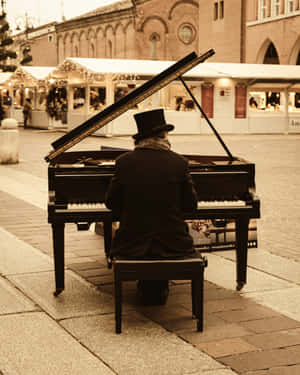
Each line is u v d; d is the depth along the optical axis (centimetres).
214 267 581
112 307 465
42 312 452
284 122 3069
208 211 476
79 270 570
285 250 652
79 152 636
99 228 727
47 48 7319
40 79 3253
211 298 488
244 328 420
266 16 4109
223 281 536
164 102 2931
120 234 436
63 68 2930
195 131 2950
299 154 1822
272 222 805
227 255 626
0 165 1510
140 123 439
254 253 638
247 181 490
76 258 615
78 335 406
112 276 551
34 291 503
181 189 439
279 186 1139
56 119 3400
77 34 6569
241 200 492
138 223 428
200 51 5012
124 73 2684
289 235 727
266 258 616
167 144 443
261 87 3019
